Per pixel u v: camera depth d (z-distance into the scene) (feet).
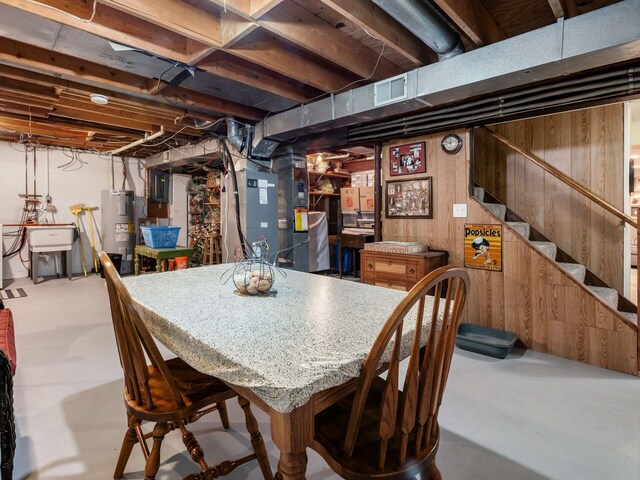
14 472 5.34
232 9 6.55
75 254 21.57
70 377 8.42
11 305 14.64
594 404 7.29
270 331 3.71
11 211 19.63
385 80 9.62
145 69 9.32
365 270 12.64
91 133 17.28
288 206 15.58
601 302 9.04
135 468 5.52
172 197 25.08
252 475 5.40
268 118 13.44
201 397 4.47
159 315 4.31
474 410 7.08
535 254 10.07
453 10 6.67
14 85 11.06
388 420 3.19
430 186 12.16
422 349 4.61
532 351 10.14
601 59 6.92
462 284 3.46
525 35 7.32
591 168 11.63
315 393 2.90
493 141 13.62
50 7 6.52
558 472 5.37
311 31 8.00
